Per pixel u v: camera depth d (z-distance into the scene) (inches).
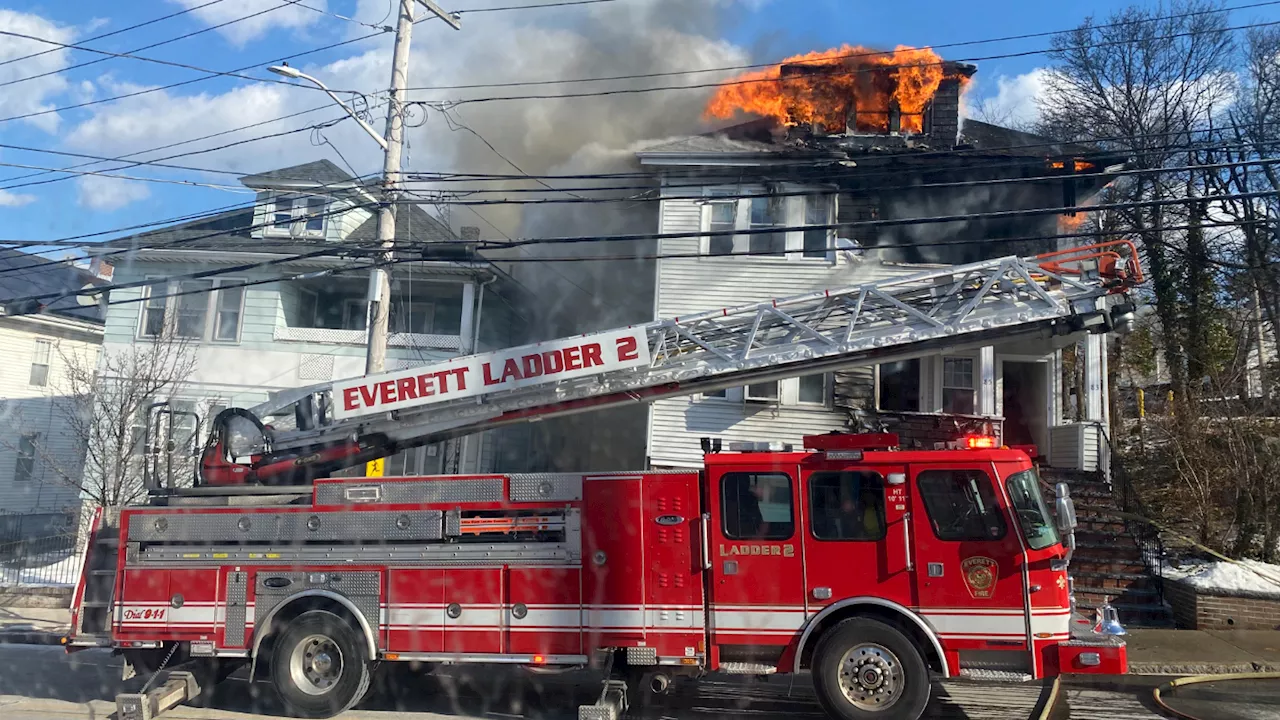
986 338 328.5
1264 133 746.2
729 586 275.7
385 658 290.5
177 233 754.8
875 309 335.3
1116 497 548.1
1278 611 432.5
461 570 289.4
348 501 298.2
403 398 336.5
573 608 282.5
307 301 784.3
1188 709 309.4
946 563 267.9
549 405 339.0
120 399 591.5
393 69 452.8
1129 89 907.4
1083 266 330.6
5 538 813.9
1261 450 508.7
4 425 932.0
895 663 265.9
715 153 636.7
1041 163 591.8
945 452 274.2
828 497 278.1
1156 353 908.0
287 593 297.6
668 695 323.6
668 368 334.3
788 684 343.3
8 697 327.9
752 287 630.5
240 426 344.8
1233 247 788.6
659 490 283.3
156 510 308.5
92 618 310.8
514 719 296.5
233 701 320.2
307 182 759.1
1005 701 320.8
